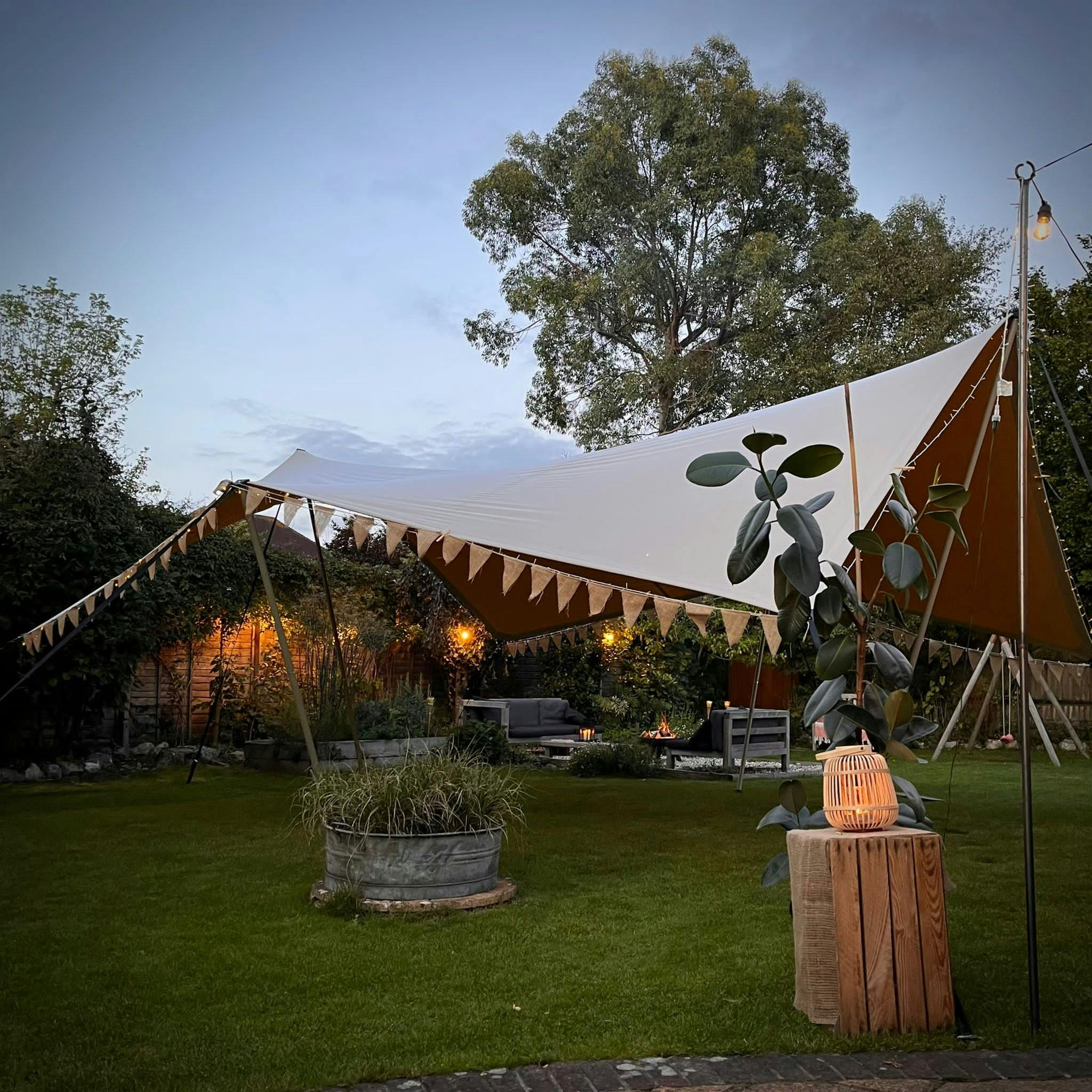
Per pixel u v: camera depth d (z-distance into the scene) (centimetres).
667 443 639
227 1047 279
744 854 572
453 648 1516
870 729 314
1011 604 712
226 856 570
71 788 919
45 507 1030
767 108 2056
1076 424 1227
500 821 470
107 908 447
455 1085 254
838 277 1870
